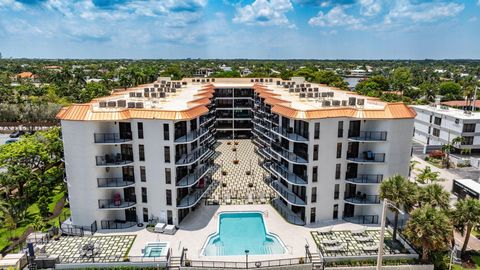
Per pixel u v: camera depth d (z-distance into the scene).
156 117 44.31
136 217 47.91
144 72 170.25
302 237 44.09
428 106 96.69
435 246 34.88
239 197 57.09
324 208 47.81
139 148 45.72
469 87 118.69
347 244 42.19
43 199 53.41
